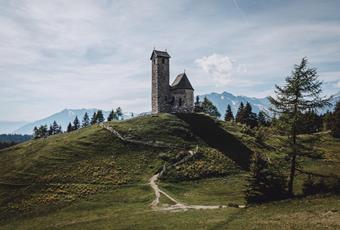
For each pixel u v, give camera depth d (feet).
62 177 233.96
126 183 225.56
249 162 263.29
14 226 178.50
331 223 104.17
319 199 137.80
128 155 268.00
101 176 234.79
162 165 252.01
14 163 268.00
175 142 290.35
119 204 192.85
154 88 373.40
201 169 246.47
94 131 312.71
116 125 323.37
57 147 280.72
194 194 205.26
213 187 218.79
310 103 152.56
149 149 277.44
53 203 202.49
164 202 185.78
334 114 367.66
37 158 264.11
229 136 314.14
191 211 157.69
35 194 214.69
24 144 327.06
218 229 117.50
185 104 372.17
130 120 341.00
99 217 169.48
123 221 151.94
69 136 318.04
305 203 135.03
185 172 241.35
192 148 280.92
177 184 225.15
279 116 157.99
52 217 183.42
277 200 151.84
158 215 155.12
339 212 115.14
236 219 128.57
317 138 160.25
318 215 115.34
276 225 110.42
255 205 150.00
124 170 244.22
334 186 153.99
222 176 239.71
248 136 321.73
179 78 381.60
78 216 178.91
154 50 373.20
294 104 155.33
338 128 357.41
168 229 126.93
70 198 207.21
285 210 130.31
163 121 331.36
